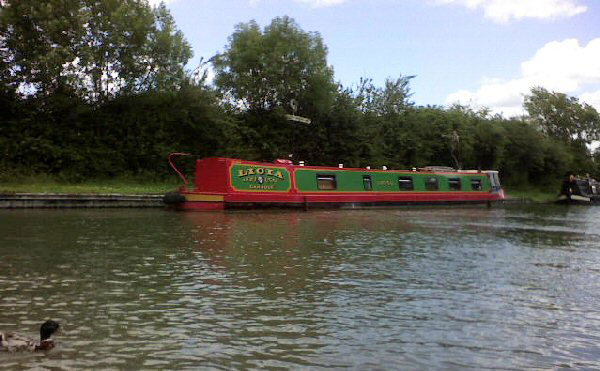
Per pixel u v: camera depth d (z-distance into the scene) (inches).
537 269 481.7
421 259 510.9
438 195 1393.9
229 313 306.2
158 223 730.8
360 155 1737.2
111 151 1228.5
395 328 289.4
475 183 1512.1
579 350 265.1
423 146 1915.6
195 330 273.3
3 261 428.1
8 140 1106.1
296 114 1608.0
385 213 1099.9
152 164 1295.5
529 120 2461.9
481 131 2106.3
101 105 1275.8
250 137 1492.4
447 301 351.3
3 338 242.2
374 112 1895.9
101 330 268.7
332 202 1157.7
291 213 1011.9
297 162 1585.9
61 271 398.6
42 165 1132.5
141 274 398.0
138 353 238.1
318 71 1546.5
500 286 402.9
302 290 366.9
